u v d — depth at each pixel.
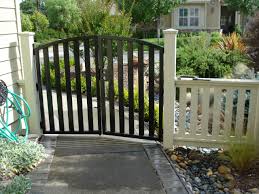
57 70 4.10
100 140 4.15
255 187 3.09
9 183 2.85
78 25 7.98
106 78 4.09
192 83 3.67
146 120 5.18
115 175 3.18
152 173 3.23
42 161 3.49
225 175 3.34
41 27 20.09
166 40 3.58
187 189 2.92
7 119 3.79
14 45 4.11
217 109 3.71
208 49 8.16
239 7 19.58
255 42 3.55
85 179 3.09
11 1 4.03
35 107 4.19
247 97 4.20
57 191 2.86
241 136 3.60
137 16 18.66
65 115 5.41
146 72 7.09
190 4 21.80
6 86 3.77
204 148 4.01
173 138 3.87
